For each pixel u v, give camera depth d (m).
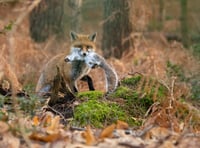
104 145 8.27
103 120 11.55
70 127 10.07
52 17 26.86
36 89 14.75
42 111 11.30
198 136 9.50
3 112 10.11
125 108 12.15
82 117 11.45
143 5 24.44
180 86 14.17
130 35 23.39
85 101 12.41
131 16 23.61
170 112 11.73
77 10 25.00
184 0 35.03
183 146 8.52
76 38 15.16
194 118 11.84
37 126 9.64
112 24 23.78
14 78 12.90
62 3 26.98
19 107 10.52
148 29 30.80
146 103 12.36
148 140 9.09
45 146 8.20
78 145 8.23
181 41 32.19
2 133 8.60
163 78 15.06
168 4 35.59
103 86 18.48
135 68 19.45
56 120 10.05
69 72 14.45
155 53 22.70
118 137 9.07
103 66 13.59
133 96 12.45
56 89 12.38
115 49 23.81
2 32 12.03
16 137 8.55
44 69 14.72
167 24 33.41
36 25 26.75
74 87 14.64
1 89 12.19
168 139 8.66
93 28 31.55
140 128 11.00
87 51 14.60
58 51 23.45
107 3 23.62
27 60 21.75
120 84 13.32
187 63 19.88
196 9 37.94
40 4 26.75
